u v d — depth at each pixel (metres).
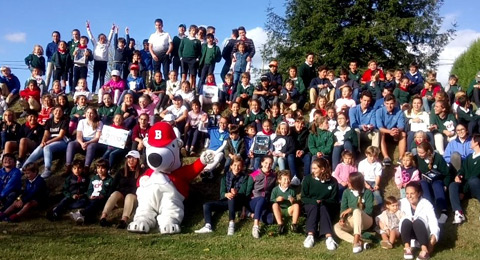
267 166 10.54
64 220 10.70
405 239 8.89
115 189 11.05
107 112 14.20
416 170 10.27
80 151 12.70
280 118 13.16
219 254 8.99
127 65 18.31
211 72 17.11
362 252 9.05
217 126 13.48
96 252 8.95
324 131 11.73
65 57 17.70
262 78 15.20
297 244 9.48
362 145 12.56
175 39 17.86
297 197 11.03
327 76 15.80
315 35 29.42
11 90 17.34
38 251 8.92
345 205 9.73
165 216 10.23
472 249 9.20
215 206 10.48
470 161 10.23
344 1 29.22
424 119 12.53
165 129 10.74
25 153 12.77
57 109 13.05
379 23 28.41
